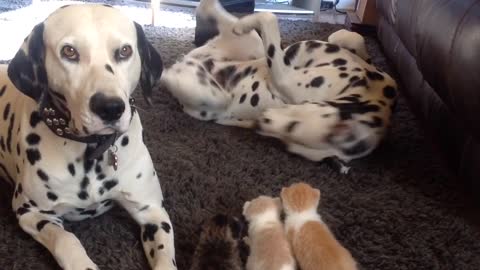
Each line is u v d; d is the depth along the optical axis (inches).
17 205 26.0
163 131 40.5
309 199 27.2
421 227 31.3
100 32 22.0
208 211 31.1
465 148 33.7
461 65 29.6
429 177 37.0
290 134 36.0
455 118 35.7
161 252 24.9
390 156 39.7
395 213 32.5
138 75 24.8
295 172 36.3
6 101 27.6
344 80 39.1
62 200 25.2
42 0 76.6
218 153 38.0
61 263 23.0
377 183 35.9
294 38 67.3
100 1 80.4
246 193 33.3
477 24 28.9
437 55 33.6
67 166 24.3
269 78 41.1
